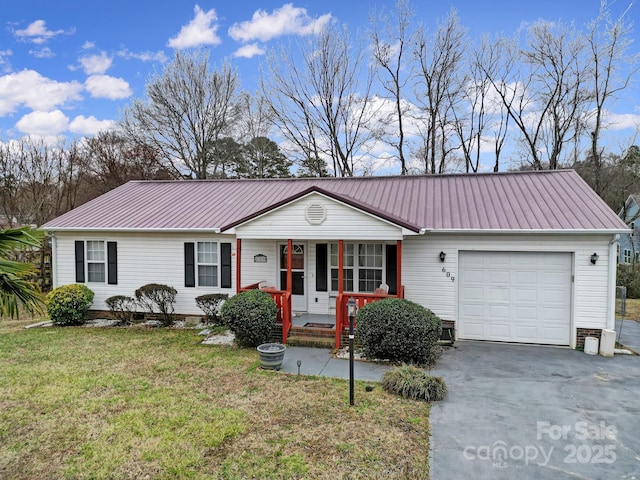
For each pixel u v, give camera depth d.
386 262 10.95
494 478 4.41
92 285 12.83
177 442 5.16
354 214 9.54
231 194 14.30
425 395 6.46
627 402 6.44
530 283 9.95
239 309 9.29
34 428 5.55
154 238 12.34
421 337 8.16
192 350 9.37
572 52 22.56
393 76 25.27
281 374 7.69
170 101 28.06
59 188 25.28
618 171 22.88
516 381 7.38
